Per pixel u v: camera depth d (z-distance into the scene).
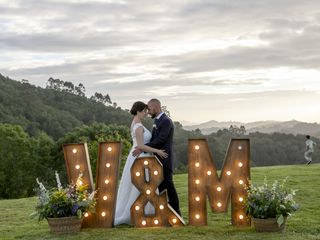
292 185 16.67
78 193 9.30
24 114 110.94
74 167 9.95
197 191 9.70
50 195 9.23
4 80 137.00
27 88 139.38
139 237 8.70
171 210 9.64
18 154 54.59
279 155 130.38
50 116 114.62
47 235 9.03
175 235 8.78
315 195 13.95
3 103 112.56
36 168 55.72
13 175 54.00
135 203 9.70
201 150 9.73
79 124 119.25
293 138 137.25
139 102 10.04
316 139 97.56
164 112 10.05
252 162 119.62
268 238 8.31
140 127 9.91
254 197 8.90
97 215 9.77
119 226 9.91
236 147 9.66
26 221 11.06
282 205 8.69
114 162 9.91
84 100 148.25
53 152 58.03
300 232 8.83
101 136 52.66
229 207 12.20
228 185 9.62
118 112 144.75
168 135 9.84
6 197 53.91
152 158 9.63
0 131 55.69
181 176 23.36
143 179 9.66
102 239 8.60
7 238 9.01
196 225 9.66
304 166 27.64
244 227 9.38
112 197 9.81
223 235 8.69
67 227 9.05
